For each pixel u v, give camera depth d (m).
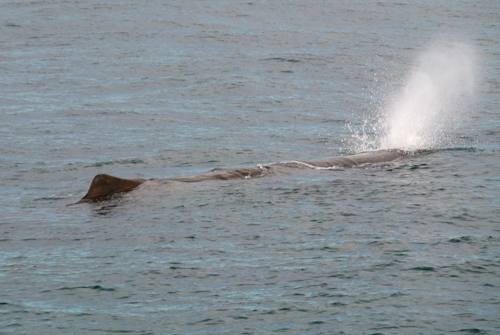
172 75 118.81
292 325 29.53
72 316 30.61
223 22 187.00
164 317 30.41
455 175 55.97
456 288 32.88
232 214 45.03
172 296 32.56
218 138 76.12
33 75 118.06
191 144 73.06
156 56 137.88
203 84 110.88
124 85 110.38
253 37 164.00
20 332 29.17
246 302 31.75
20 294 32.97
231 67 126.88
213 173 54.81
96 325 29.77
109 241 40.41
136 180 52.19
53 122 84.19
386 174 56.72
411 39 168.50
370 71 127.06
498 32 183.12
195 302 31.89
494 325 29.23
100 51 143.50
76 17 187.62
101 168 63.41
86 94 103.06
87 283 34.19
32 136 76.69
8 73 119.56
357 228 41.97
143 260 37.12
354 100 101.12
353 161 61.28
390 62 136.88
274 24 186.25
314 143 74.06
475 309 30.70
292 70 125.56
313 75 121.69
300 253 37.88
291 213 45.22
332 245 39.03
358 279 34.12
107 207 47.31
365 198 48.69
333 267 35.72
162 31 170.88
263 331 29.05
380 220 43.47
